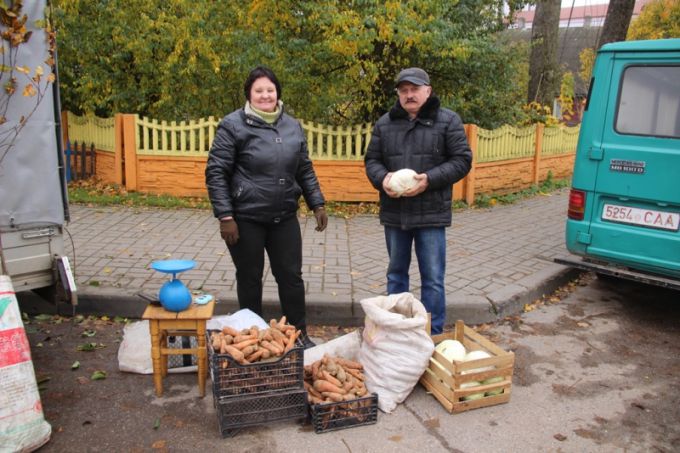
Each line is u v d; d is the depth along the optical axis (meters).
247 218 3.77
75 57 10.20
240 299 4.04
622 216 4.93
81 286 4.98
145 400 3.55
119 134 9.33
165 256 6.05
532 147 11.93
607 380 4.02
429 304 4.20
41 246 3.63
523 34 25.84
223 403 3.13
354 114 10.08
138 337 4.04
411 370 3.54
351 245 6.82
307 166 4.10
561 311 5.38
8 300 2.92
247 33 8.46
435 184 3.92
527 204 10.40
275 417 3.24
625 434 3.34
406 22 7.75
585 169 5.11
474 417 3.46
